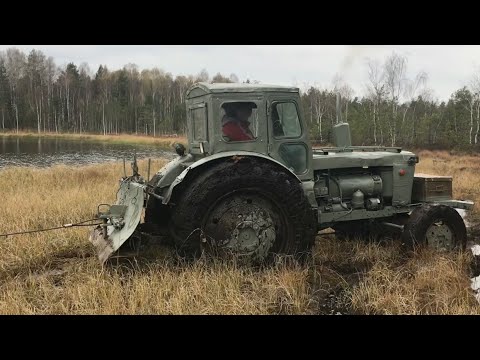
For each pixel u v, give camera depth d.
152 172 14.27
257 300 4.33
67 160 24.02
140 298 4.24
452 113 36.84
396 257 5.69
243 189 4.88
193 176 4.94
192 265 4.79
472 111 33.25
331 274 5.20
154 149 33.91
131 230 4.66
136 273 4.67
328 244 6.29
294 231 5.09
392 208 6.07
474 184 12.37
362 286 4.62
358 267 5.54
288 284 4.59
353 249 6.04
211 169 4.84
